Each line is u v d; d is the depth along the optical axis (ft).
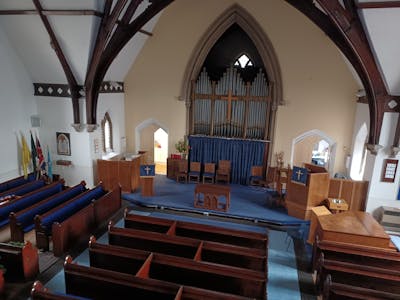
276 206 31.09
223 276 15.39
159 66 37.65
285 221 27.71
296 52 34.12
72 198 26.04
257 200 32.71
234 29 35.45
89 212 24.25
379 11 20.06
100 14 25.49
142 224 21.84
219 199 32.37
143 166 31.32
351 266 16.67
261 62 35.63
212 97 36.96
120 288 14.53
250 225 27.53
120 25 28.14
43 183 29.58
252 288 15.14
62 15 25.23
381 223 27.40
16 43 29.68
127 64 37.17
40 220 20.97
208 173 38.11
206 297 13.30
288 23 33.37
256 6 33.47
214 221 28.04
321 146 46.29
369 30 21.66
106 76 34.94
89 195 26.76
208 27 35.12
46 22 26.16
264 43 34.35
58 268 19.72
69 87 31.89
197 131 38.68
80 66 30.07
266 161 37.83
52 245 21.80
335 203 26.43
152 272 16.42
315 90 34.76
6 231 22.95
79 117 33.01
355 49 23.35
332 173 36.47
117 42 29.37
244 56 36.04
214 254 17.98
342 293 14.20
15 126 31.48
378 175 27.45
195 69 36.68
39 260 20.45
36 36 28.14
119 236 19.54
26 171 31.65
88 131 32.94
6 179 30.78
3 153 30.17
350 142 35.06
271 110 36.14
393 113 25.90
